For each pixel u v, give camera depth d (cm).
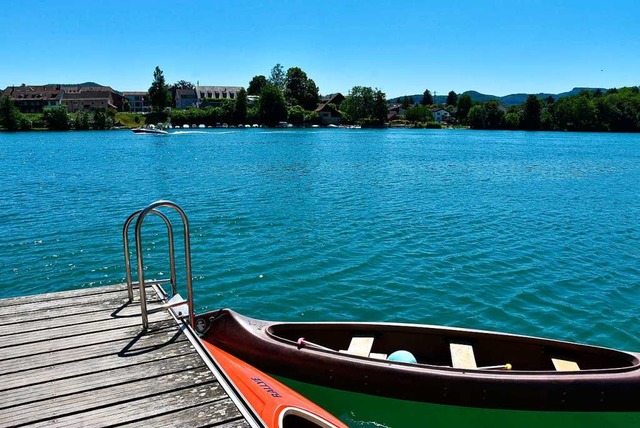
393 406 686
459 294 1303
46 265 1499
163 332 632
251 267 1484
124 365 549
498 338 765
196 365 553
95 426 448
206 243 1738
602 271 1498
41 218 2155
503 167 4722
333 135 10806
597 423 679
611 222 2208
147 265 1491
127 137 9806
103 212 2291
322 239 1808
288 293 1296
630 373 664
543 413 674
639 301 1273
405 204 2566
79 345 593
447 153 6356
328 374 703
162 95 14675
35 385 509
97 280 1375
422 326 788
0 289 1310
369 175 3878
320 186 3194
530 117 15262
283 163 4738
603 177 4031
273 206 2442
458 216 2275
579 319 1166
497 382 660
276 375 730
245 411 471
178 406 478
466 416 676
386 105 16012
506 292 1320
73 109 16300
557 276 1448
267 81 17688
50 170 4106
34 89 16925
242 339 755
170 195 2773
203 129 13288
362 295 1291
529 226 2095
